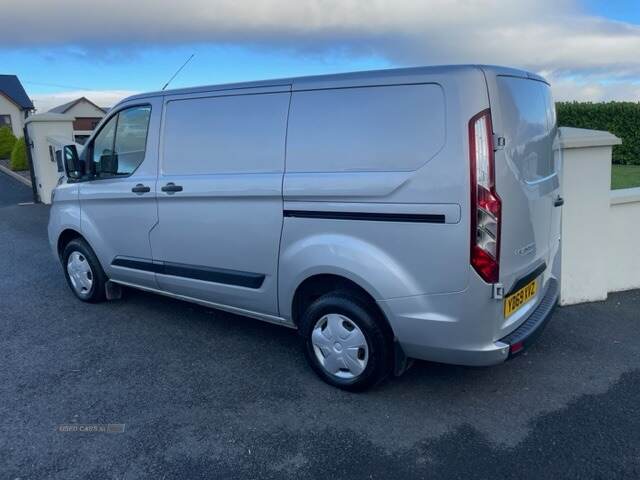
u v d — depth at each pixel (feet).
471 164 9.26
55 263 23.39
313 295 12.21
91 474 9.24
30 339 14.97
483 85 9.35
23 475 9.22
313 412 11.02
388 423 10.57
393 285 10.27
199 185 13.23
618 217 17.12
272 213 11.99
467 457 9.49
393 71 10.18
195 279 14.10
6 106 159.02
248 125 12.35
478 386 11.91
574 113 55.83
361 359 11.24
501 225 9.59
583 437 9.98
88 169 16.56
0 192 48.55
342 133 10.78
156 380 12.50
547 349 13.65
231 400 11.55
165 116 14.10
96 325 15.93
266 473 9.20
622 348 13.65
